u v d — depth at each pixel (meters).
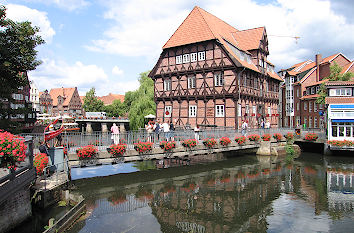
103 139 15.81
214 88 27.72
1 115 15.20
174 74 30.39
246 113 28.94
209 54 28.05
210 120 27.91
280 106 52.31
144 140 17.00
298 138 27.69
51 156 12.89
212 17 34.41
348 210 11.70
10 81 14.94
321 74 43.34
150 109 36.50
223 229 9.81
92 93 81.94
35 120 52.22
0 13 13.98
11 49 14.61
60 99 95.88
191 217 10.84
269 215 11.13
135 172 18.27
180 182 16.03
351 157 24.44
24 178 8.86
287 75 48.66
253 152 25.47
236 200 12.90
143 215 10.92
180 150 17.58
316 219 10.77
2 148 7.32
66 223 8.91
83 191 14.04
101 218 10.41
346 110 24.58
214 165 20.98
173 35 31.17
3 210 8.16
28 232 8.48
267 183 15.88
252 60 33.09
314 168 20.03
